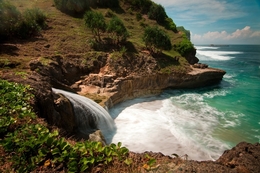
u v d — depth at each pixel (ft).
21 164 15.80
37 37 80.33
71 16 114.21
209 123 50.78
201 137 43.24
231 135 44.50
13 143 17.51
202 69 96.73
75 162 15.98
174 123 50.39
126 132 45.62
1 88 28.43
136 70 75.87
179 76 83.56
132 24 129.59
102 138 37.86
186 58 108.27
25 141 18.07
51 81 51.72
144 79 73.92
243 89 87.97
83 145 18.15
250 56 237.04
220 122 51.52
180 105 65.41
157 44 85.81
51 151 17.11
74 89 60.13
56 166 16.17
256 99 72.59
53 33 86.99
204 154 36.96
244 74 123.34
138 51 88.48
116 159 17.51
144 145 40.04
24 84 31.81
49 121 30.32
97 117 44.65
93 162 16.35
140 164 17.25
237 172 16.07
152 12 144.36
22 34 75.61
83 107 42.63
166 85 81.05
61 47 76.13
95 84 64.54
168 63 88.43
